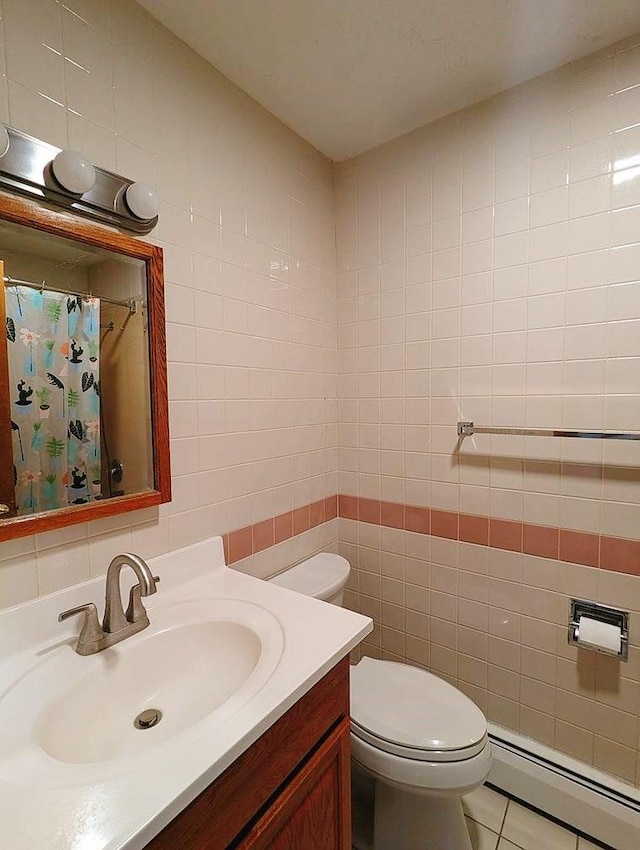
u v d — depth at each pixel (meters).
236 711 0.69
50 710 0.73
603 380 1.22
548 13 1.05
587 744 1.31
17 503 0.87
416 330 1.55
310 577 1.49
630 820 1.19
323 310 1.68
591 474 1.26
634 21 1.08
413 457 1.59
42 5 0.86
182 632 0.97
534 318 1.32
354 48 1.16
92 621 0.87
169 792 0.55
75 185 0.87
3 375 0.85
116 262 1.00
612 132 1.18
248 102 1.33
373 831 1.26
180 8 1.03
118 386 1.02
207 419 1.23
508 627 1.43
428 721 1.14
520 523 1.39
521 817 1.33
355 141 1.57
